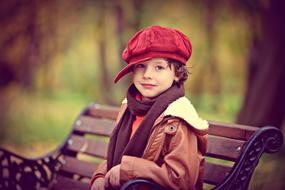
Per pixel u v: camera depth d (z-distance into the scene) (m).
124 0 8.19
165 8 8.61
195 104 10.50
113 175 2.31
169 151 2.30
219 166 2.65
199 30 8.72
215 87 10.50
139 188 2.31
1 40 9.29
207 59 9.12
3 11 8.99
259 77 6.39
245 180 2.42
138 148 2.35
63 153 3.37
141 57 2.39
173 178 2.22
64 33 9.01
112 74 9.69
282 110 6.31
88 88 11.94
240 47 8.66
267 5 6.59
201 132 2.33
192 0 8.42
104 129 3.27
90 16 8.62
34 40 9.11
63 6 8.77
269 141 2.48
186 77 2.46
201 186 2.39
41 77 10.31
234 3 7.58
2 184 3.14
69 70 11.70
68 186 3.26
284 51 6.19
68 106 10.70
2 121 8.81
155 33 2.40
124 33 8.22
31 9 8.92
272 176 4.79
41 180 3.24
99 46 9.45
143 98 2.48
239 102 10.90
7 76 10.53
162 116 2.33
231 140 2.64
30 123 8.80
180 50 2.40
